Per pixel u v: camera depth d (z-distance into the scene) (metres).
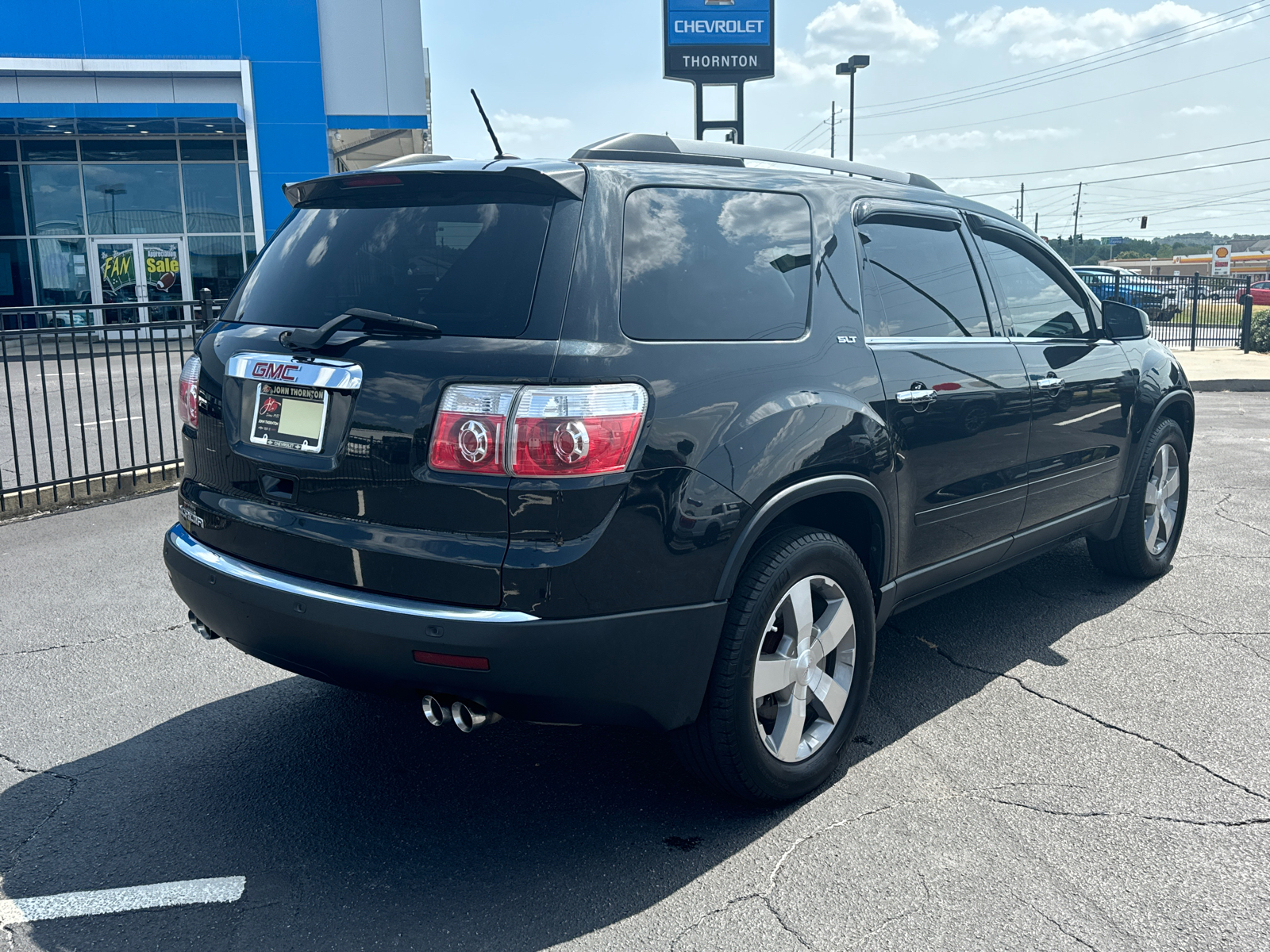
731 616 2.78
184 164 25.28
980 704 3.76
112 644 4.46
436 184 2.80
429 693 2.59
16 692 3.95
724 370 2.76
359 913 2.54
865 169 3.73
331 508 2.65
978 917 2.50
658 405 2.57
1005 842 2.84
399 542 2.52
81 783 3.22
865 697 3.29
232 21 24.30
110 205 25.14
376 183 2.89
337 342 2.65
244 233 25.73
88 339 7.17
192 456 3.10
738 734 2.82
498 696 2.50
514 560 2.41
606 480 2.46
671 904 2.57
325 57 24.81
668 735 2.92
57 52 23.78
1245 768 3.25
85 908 2.56
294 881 2.68
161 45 24.11
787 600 2.93
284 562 2.74
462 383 2.45
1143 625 4.57
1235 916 2.49
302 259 2.98
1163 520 5.22
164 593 5.17
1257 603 4.85
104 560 5.78
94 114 23.73
